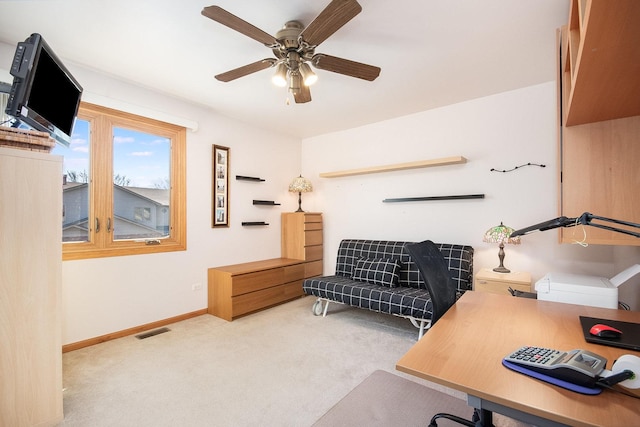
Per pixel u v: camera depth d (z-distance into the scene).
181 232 3.44
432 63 2.61
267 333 3.04
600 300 2.04
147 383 2.13
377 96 3.32
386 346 2.73
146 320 3.12
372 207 4.27
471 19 2.01
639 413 0.68
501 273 2.95
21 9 1.92
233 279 3.42
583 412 0.69
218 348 2.69
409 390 2.04
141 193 3.17
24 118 1.65
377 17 1.99
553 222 1.06
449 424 1.71
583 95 1.39
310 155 5.00
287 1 1.84
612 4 0.76
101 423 1.73
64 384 2.11
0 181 1.57
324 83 2.99
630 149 1.71
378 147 4.22
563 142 1.86
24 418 1.61
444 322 1.30
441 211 3.66
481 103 3.38
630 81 1.23
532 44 2.32
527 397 0.75
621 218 1.72
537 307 1.51
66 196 2.68
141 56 2.50
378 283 3.44
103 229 2.86
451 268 3.21
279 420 1.75
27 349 1.63
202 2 1.85
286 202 4.83
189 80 2.93
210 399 1.95
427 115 3.77
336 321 3.39
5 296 1.57
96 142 2.83
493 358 0.96
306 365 2.38
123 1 1.84
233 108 3.68
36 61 1.62
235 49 2.39
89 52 2.44
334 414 1.80
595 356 0.88
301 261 4.38
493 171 3.31
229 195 3.96
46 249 1.71
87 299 2.73
